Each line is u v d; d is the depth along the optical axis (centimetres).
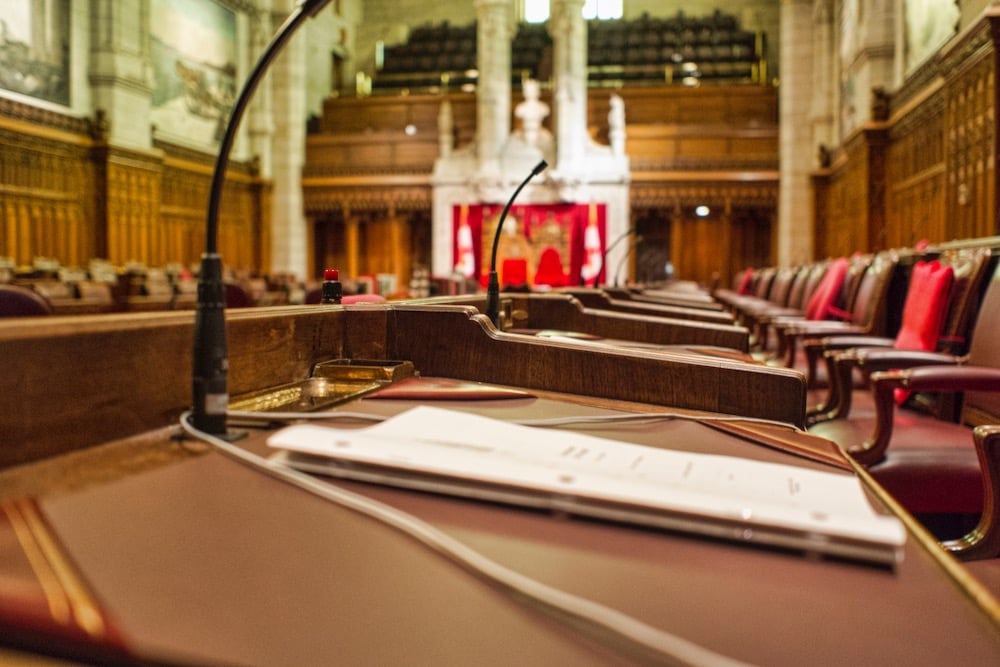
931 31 1066
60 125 1477
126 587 58
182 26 1767
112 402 105
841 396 310
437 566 65
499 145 1925
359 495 82
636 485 78
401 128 2136
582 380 168
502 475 81
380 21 2534
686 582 62
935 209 1022
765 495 78
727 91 2003
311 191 2073
